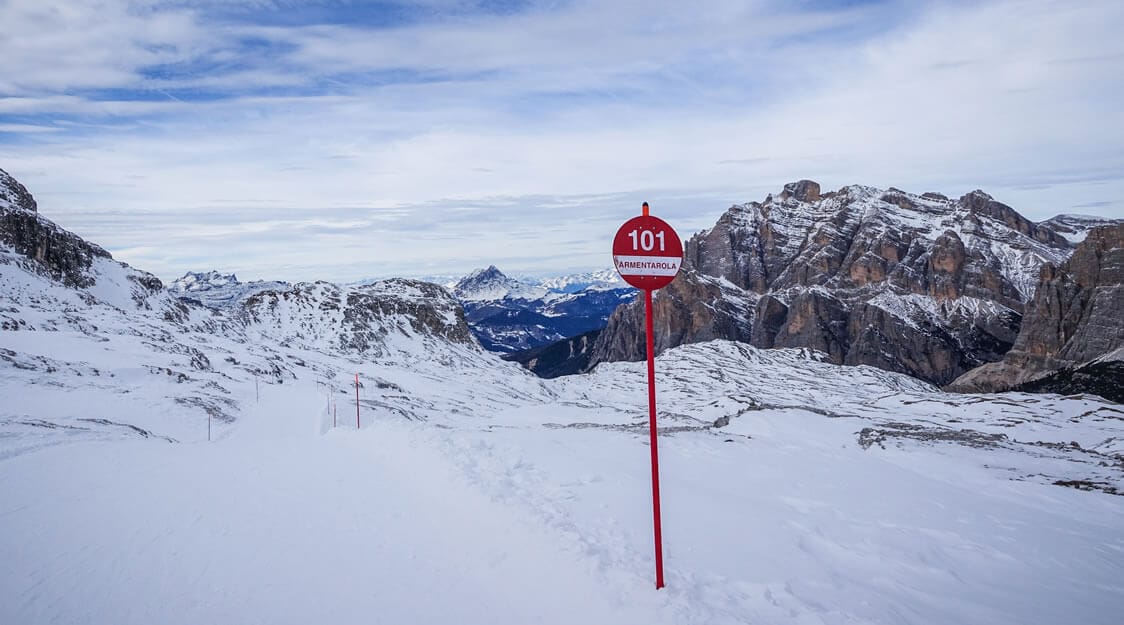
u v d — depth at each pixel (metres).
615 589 8.47
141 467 20.31
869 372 182.88
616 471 16.83
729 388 150.00
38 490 16.67
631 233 9.69
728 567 9.57
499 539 10.83
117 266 195.25
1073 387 163.75
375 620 8.02
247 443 26.83
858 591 8.88
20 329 97.38
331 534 11.82
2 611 8.77
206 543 11.60
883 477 17.62
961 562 10.70
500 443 20.83
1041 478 19.03
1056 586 9.83
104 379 70.12
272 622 8.12
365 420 68.88
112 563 10.69
